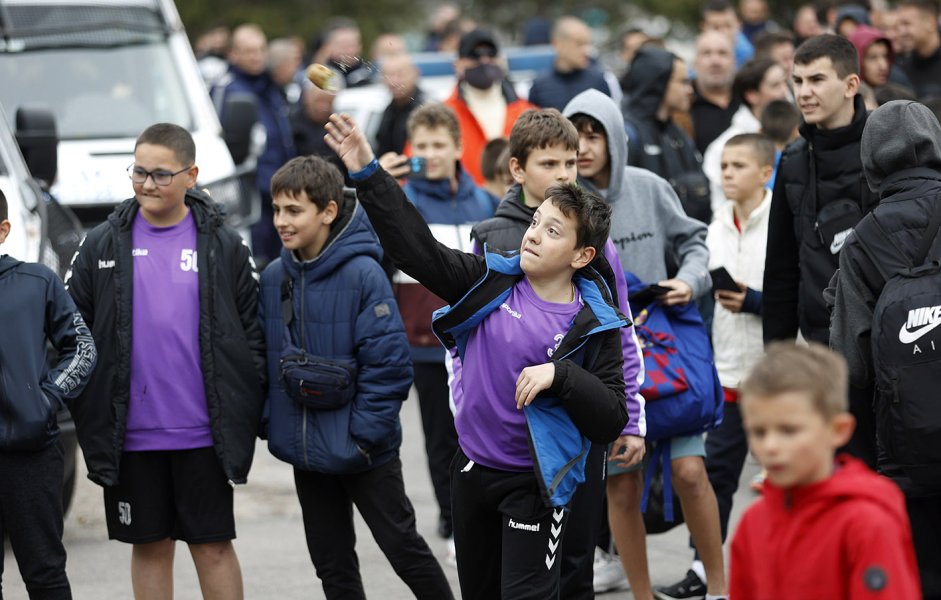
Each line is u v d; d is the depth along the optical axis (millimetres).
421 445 11117
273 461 10445
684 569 7859
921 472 5148
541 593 5219
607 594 7387
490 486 5266
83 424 6062
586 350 5246
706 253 6957
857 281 5500
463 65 11359
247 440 6066
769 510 3771
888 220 5438
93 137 11266
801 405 3541
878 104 9055
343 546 6270
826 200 6492
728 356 7785
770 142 8109
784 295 6812
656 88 9203
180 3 30578
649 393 6449
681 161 9297
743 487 9641
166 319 6039
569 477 5137
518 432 5191
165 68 12070
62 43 11766
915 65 13797
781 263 6793
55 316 5883
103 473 6000
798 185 6605
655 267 6879
